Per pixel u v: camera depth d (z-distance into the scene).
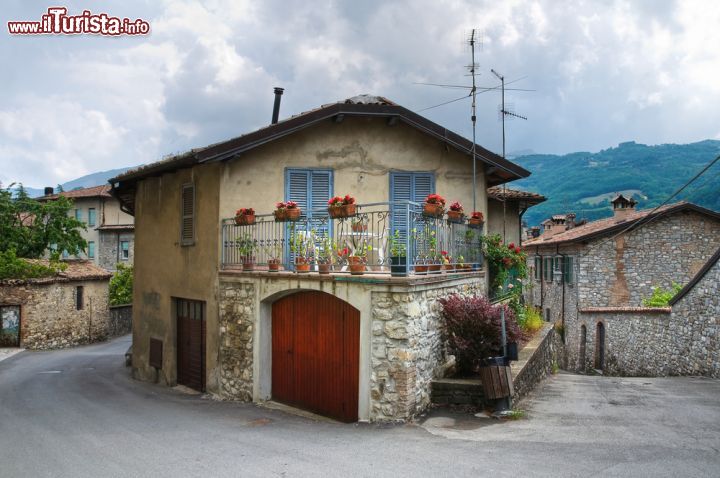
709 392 11.78
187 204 12.89
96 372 17.98
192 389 13.06
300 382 10.21
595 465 6.43
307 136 11.98
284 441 7.87
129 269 36.84
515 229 17.53
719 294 13.28
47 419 10.22
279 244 11.30
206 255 12.04
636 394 11.64
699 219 23.45
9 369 19.72
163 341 14.08
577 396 11.36
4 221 33.28
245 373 11.03
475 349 9.38
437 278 9.36
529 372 11.83
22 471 6.85
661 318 16.80
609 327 21.05
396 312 8.43
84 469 6.83
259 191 11.70
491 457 6.77
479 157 12.39
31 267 26.55
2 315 25.92
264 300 10.60
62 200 35.72
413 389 8.56
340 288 9.04
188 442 8.01
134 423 9.57
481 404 9.15
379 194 12.20
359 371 8.87
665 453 6.91
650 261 23.42
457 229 11.16
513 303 14.11
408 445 7.34
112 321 32.22
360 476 6.21
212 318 11.90
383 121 12.28
